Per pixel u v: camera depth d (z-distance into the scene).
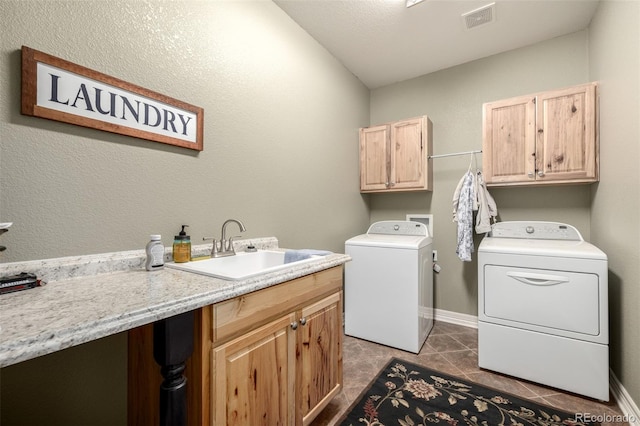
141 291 0.90
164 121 1.36
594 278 1.64
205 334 0.91
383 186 2.88
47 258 1.03
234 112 1.72
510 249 1.87
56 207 1.05
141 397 1.16
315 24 2.22
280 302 1.18
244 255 1.63
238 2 1.74
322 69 2.50
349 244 2.53
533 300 1.79
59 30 1.05
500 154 2.27
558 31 2.30
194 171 1.51
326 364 1.47
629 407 1.48
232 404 0.98
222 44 1.64
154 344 0.86
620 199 1.61
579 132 2.00
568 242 2.08
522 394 1.69
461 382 1.82
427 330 2.52
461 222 2.43
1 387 0.95
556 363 1.72
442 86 2.88
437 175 2.89
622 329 1.61
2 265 0.93
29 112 0.97
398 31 2.31
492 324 1.92
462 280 2.77
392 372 1.94
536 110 2.14
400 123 2.80
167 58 1.38
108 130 1.17
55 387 1.06
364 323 2.46
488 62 2.66
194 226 1.51
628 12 1.48
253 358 1.07
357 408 1.57
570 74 2.32
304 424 1.31
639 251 1.39
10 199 0.96
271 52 1.98
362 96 3.15
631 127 1.46
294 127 2.19
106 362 1.18
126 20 1.23
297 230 2.22
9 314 0.70
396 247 2.31
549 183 2.15
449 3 2.00
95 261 1.12
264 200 1.93
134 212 1.27
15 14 0.96
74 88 1.08
